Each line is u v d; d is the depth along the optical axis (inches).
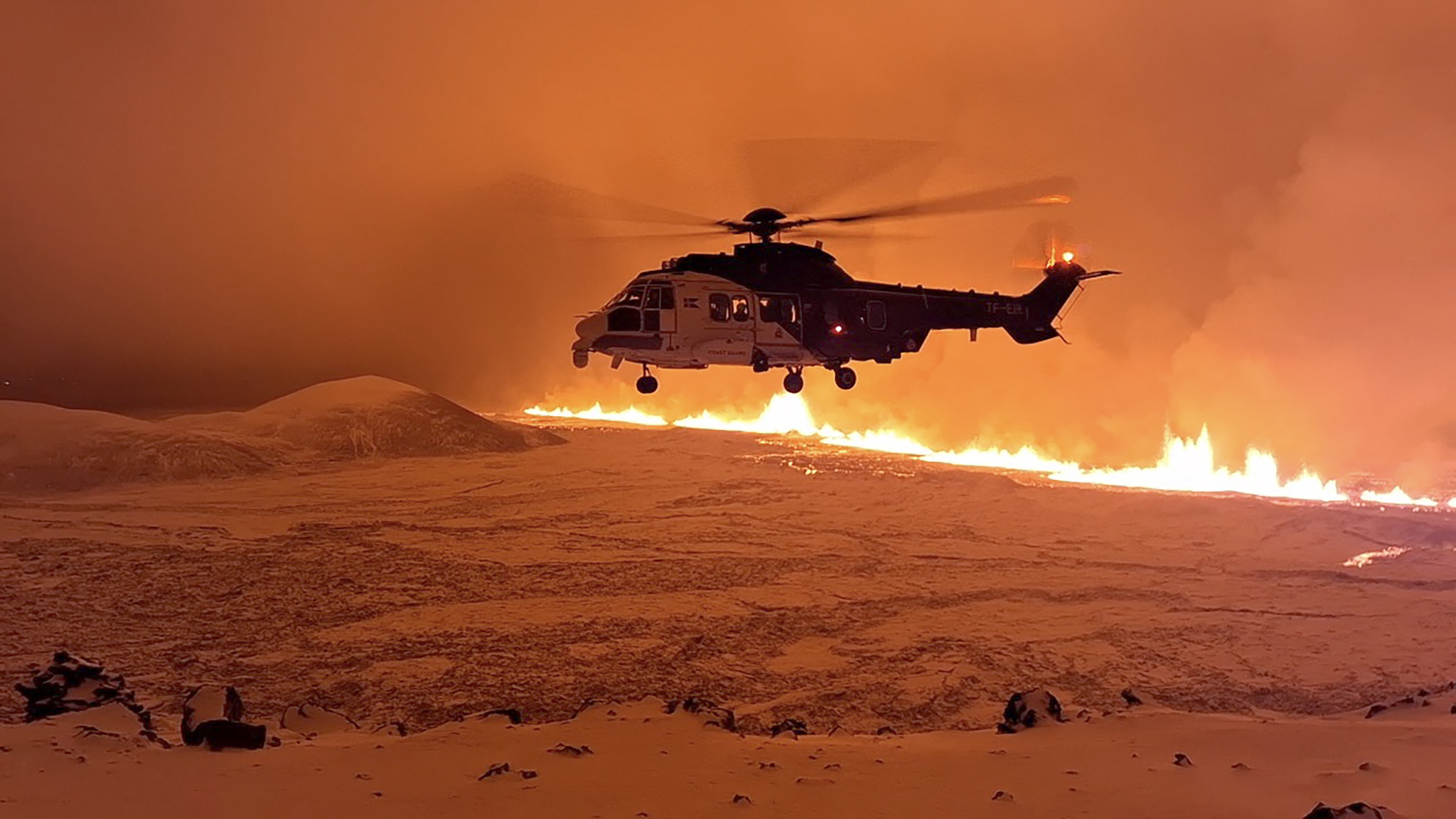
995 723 436.5
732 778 224.5
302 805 199.6
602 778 222.4
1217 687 481.4
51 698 291.6
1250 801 208.2
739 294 707.4
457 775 223.9
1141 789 216.7
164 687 469.4
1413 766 236.1
